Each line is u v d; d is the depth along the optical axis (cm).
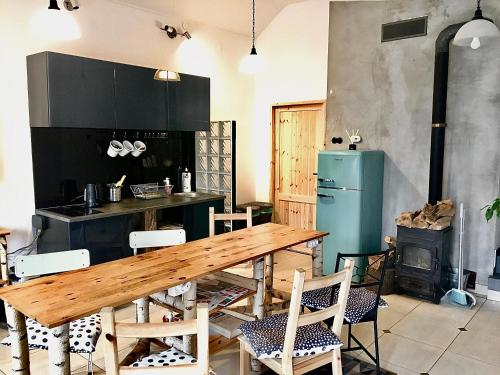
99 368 272
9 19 352
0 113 354
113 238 372
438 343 310
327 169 455
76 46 396
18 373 197
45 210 373
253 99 606
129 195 452
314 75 536
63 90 350
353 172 434
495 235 401
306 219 574
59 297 187
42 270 236
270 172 600
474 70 401
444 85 407
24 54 363
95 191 395
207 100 482
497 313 366
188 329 152
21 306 177
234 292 275
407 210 458
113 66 385
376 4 466
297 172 577
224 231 488
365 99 484
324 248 464
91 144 414
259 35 588
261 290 278
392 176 466
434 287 387
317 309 252
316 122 548
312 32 532
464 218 413
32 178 377
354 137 493
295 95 560
